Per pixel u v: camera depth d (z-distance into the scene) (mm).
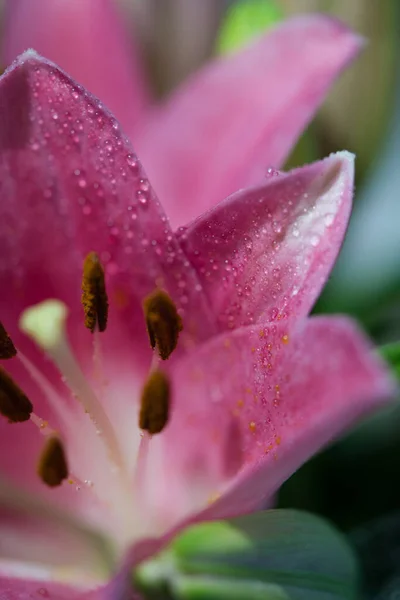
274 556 260
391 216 405
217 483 303
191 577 258
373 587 331
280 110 322
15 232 294
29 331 297
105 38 343
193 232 284
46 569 299
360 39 322
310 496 340
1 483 301
